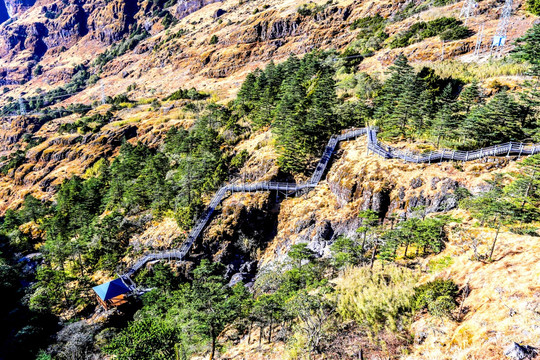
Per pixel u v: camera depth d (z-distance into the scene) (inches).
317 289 1395.2
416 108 2138.3
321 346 1058.7
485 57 2738.7
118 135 4564.5
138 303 2073.1
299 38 5703.7
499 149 1711.4
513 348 736.3
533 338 759.7
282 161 2367.1
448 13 3853.3
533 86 2022.6
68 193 3545.8
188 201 2466.8
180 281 2064.5
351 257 1464.1
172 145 3548.2
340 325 1111.0
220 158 2723.9
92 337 1797.5
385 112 2400.3
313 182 2256.4
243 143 2920.8
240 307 1355.8
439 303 954.1
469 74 2524.6
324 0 6250.0
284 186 2316.7
